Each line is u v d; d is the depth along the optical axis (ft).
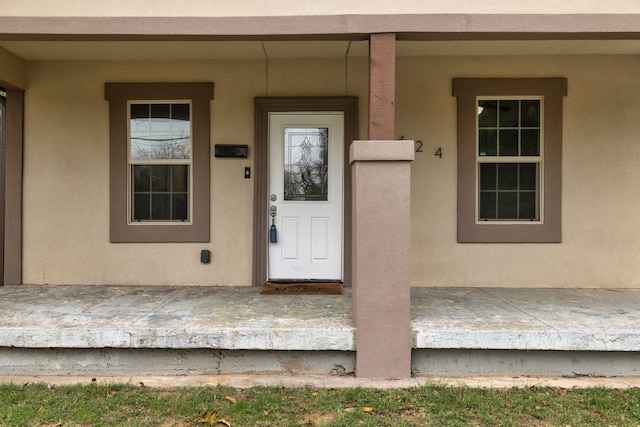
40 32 11.83
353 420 9.32
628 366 11.69
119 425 9.13
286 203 17.60
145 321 12.20
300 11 11.79
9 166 17.37
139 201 17.74
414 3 11.71
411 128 17.29
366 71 17.29
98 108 17.46
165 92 17.35
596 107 17.07
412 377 11.54
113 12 11.90
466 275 17.28
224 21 11.85
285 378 11.42
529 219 17.40
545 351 11.69
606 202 17.12
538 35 11.82
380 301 11.32
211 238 17.47
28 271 17.56
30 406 9.89
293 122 17.53
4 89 17.38
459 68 17.22
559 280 17.19
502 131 17.34
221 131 17.42
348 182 17.17
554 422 9.30
